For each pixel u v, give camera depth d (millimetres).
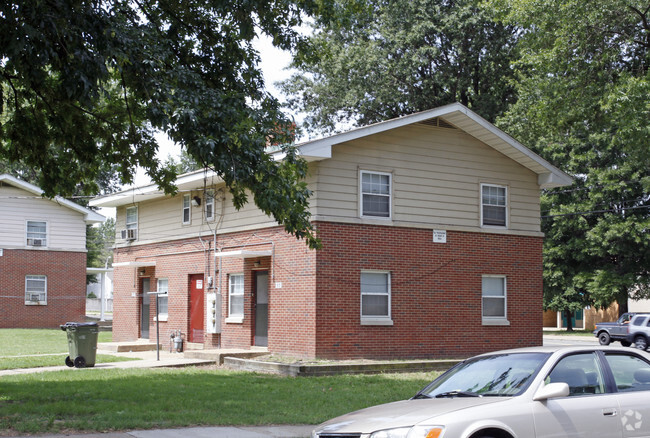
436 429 6707
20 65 11836
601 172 40688
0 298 37344
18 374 17000
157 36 13070
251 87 14938
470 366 8375
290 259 20422
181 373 17672
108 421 10766
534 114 27906
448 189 22094
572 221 42438
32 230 38719
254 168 12789
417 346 20953
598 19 24047
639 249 41156
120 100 15188
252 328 21875
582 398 7586
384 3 39781
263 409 12398
